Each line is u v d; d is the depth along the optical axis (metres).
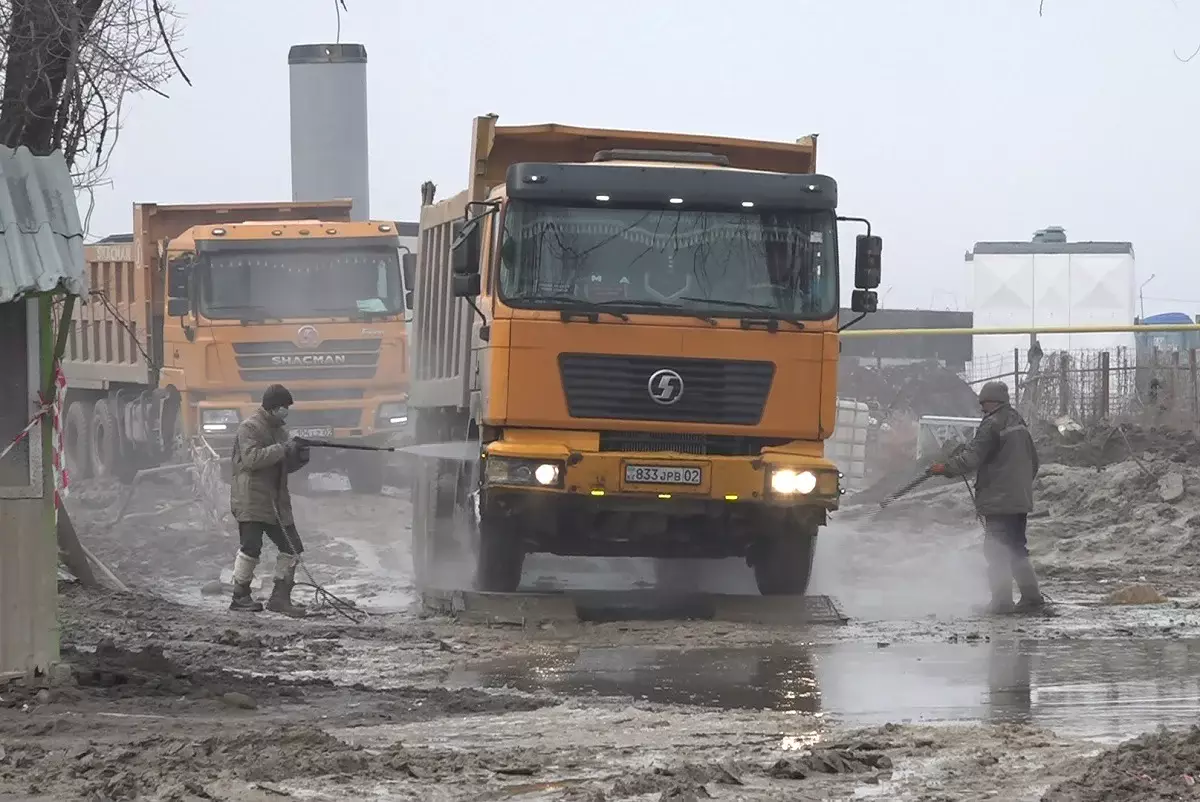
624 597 26.42
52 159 17.19
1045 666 19.28
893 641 21.73
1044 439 45.12
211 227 44.38
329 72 53.62
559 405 23.61
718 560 28.62
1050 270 70.69
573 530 24.31
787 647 21.22
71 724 14.88
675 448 23.91
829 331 23.98
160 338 47.53
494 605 23.98
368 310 44.72
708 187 24.03
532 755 13.56
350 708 16.30
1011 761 13.20
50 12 19.14
